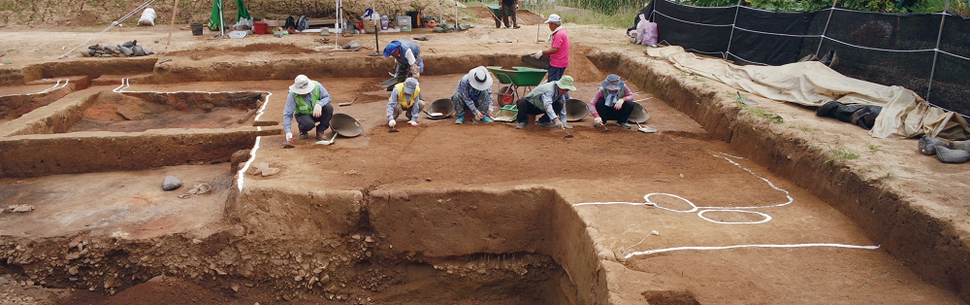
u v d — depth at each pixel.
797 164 6.26
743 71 9.75
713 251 4.61
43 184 8.02
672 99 10.03
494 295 6.51
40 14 17.48
